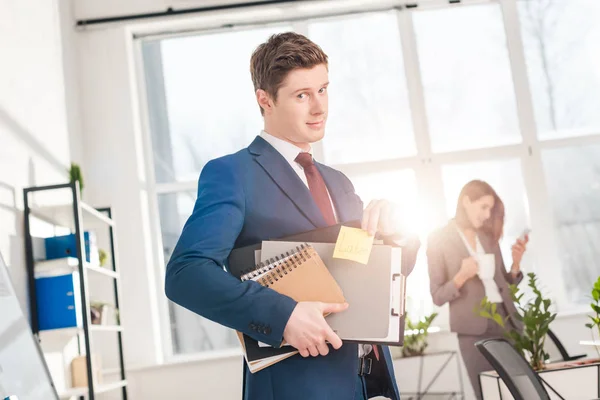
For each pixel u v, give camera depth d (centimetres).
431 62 580
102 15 558
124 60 559
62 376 405
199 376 511
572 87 578
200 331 552
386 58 582
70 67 527
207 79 585
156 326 538
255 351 114
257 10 564
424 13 585
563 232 559
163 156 576
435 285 489
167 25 570
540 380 285
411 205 558
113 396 503
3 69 374
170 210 568
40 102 436
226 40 589
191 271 111
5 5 388
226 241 115
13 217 362
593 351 505
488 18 584
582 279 552
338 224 122
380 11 579
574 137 565
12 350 281
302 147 131
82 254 367
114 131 551
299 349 109
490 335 475
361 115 577
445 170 564
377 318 114
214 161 125
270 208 122
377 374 130
